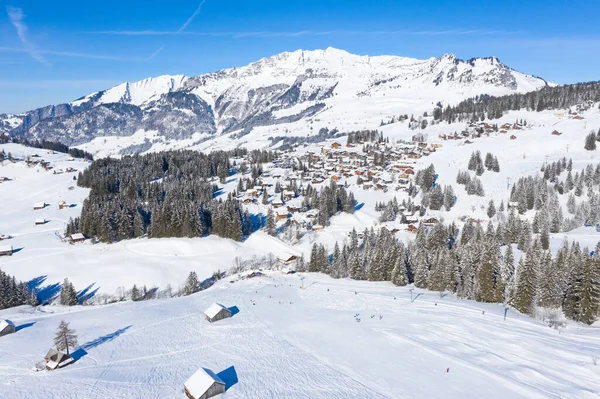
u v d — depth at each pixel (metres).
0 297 117.12
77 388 68.12
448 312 94.31
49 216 197.12
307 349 79.56
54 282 133.12
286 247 167.12
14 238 167.38
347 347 79.12
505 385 61.59
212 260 153.62
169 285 134.88
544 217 165.38
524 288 94.19
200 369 67.19
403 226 181.00
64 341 80.62
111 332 92.44
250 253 162.88
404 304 102.50
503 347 74.25
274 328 91.00
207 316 97.44
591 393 57.59
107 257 150.50
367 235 161.12
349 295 112.50
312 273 140.12
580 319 86.75
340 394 63.22
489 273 103.38
